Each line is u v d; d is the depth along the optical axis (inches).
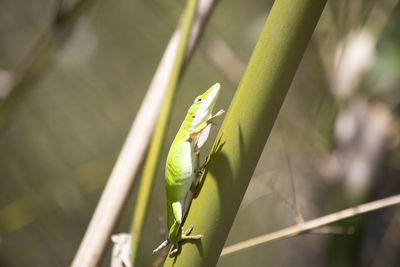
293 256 40.7
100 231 24.2
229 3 48.2
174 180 23.9
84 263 24.0
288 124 33.7
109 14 54.5
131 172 24.4
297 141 34.3
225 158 22.7
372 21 30.9
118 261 23.8
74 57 50.5
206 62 54.7
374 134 30.7
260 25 34.7
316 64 32.9
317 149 32.8
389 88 31.3
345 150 31.5
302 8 22.3
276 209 37.7
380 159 30.6
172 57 25.2
